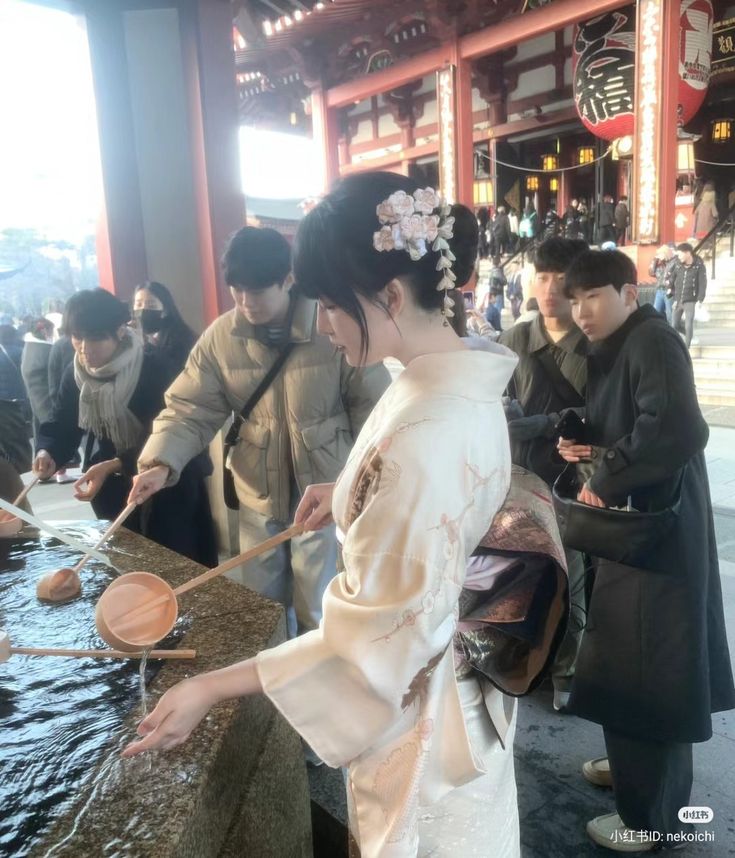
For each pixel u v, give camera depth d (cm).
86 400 238
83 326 228
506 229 1535
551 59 1577
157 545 178
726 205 1512
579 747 220
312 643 87
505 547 100
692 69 1065
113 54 419
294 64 1627
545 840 181
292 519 218
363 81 1455
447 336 95
